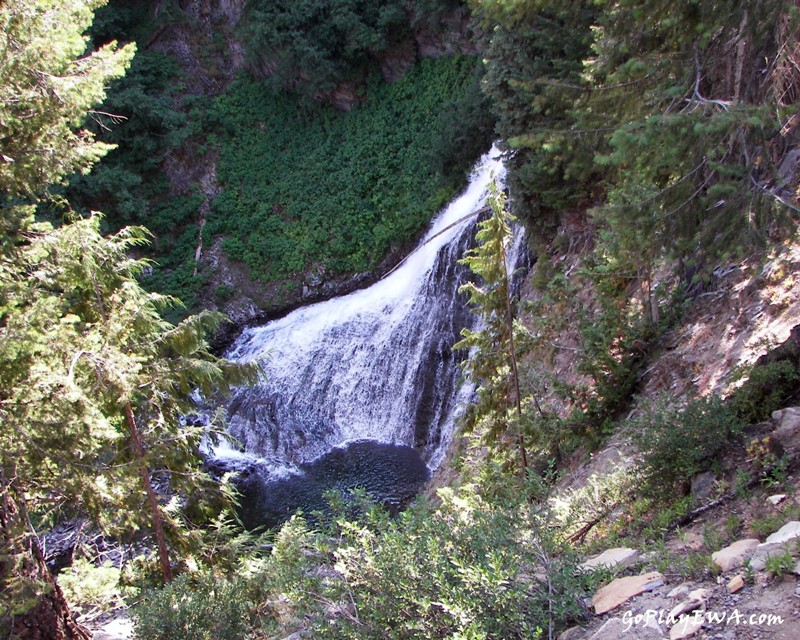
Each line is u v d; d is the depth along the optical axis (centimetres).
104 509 895
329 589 489
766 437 600
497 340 1017
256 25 2697
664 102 730
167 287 2655
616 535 639
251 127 2917
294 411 2252
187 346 1010
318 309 2492
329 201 2664
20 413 742
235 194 2814
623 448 791
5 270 793
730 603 403
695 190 637
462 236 1977
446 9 2489
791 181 906
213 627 654
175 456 995
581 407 1027
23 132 793
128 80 2758
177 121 2745
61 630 814
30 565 788
